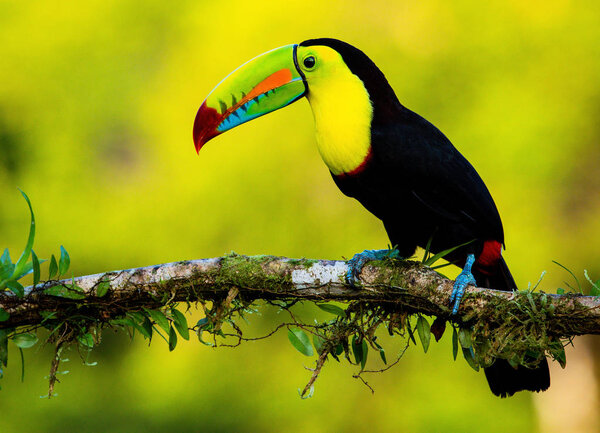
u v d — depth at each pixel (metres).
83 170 16.42
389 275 5.29
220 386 15.57
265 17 15.95
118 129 16.47
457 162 6.08
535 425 17.08
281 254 15.26
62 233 16.05
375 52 15.72
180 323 5.46
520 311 5.02
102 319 5.46
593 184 15.70
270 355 15.37
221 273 5.39
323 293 5.39
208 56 16.08
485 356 5.12
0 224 16.30
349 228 15.26
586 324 4.89
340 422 14.97
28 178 16.50
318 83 5.99
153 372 16.00
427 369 15.13
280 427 15.06
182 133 15.95
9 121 16.77
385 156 5.93
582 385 17.28
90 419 15.63
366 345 5.46
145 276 5.41
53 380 5.40
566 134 15.41
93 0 16.98
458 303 5.14
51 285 5.38
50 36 16.88
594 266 15.77
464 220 6.13
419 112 15.45
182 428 15.38
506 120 15.23
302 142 15.38
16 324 5.39
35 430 15.37
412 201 6.08
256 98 6.12
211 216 15.40
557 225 15.71
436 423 14.74
